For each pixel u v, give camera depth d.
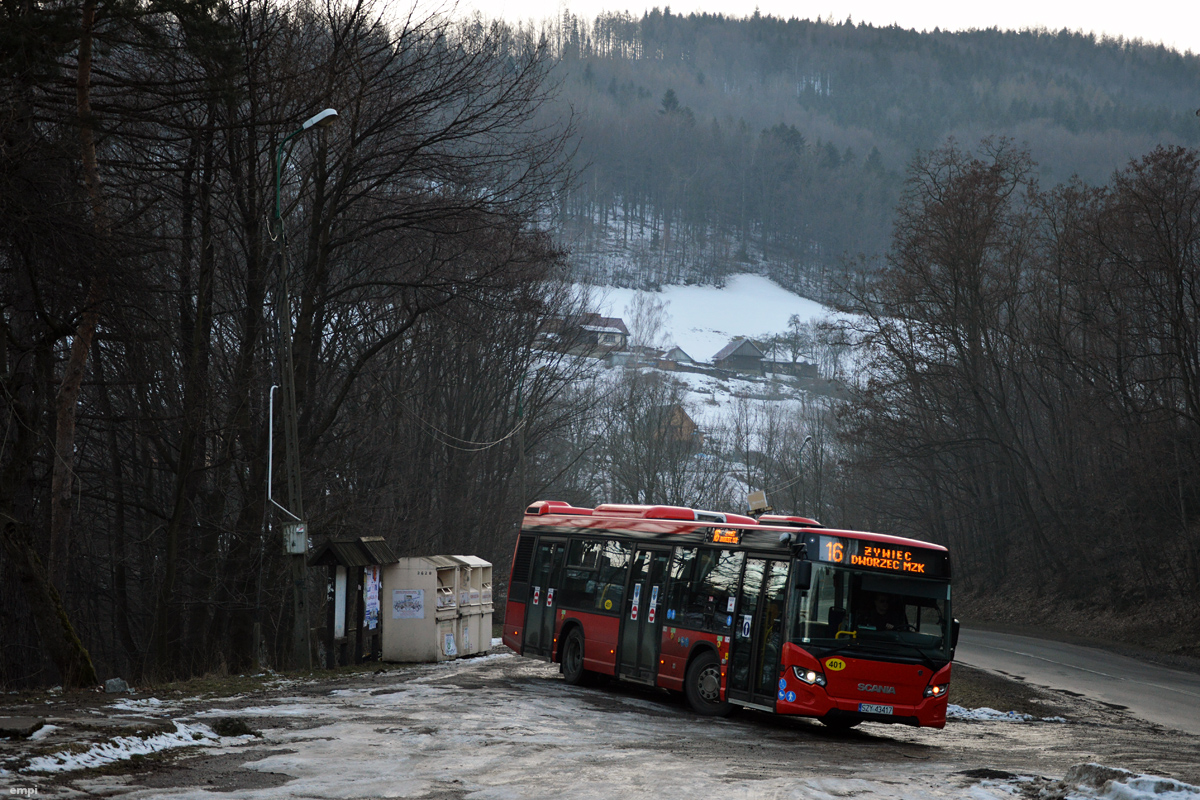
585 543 21.19
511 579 23.61
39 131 18.75
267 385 30.11
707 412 144.12
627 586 19.42
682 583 17.97
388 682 18.56
